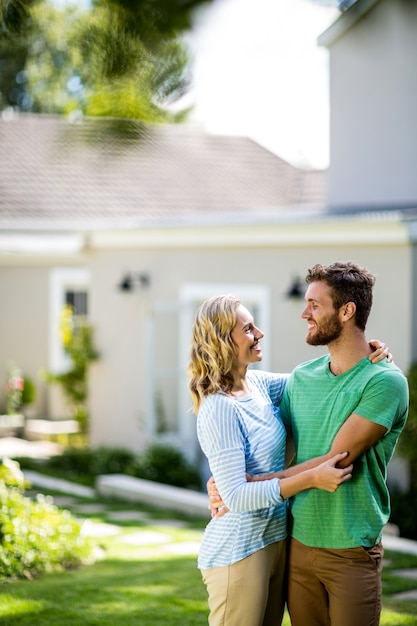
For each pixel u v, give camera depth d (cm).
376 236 1002
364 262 1022
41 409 1688
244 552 324
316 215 1088
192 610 516
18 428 1576
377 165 1139
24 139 1750
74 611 513
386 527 834
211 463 322
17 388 1608
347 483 321
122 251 1284
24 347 1683
